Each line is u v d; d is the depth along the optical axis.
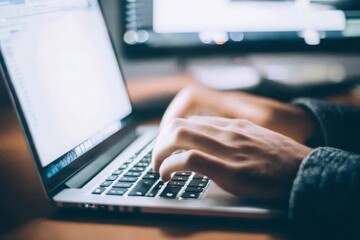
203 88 0.92
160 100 0.97
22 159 0.75
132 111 0.89
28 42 0.63
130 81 1.10
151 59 0.97
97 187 0.59
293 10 0.96
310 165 0.53
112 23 1.11
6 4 0.61
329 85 1.01
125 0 0.95
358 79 1.06
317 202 0.51
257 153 0.57
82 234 0.52
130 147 0.77
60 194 0.58
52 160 0.59
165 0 0.95
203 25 0.96
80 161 0.65
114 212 0.56
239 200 0.55
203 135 0.59
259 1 0.96
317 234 0.50
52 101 0.64
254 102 0.84
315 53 0.97
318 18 0.96
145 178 0.62
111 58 0.87
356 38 0.97
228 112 0.80
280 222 0.53
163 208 0.54
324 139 0.71
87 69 0.76
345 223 0.50
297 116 0.79
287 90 0.98
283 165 0.55
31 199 0.62
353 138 0.70
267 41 0.97
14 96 0.56
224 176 0.54
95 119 0.74
